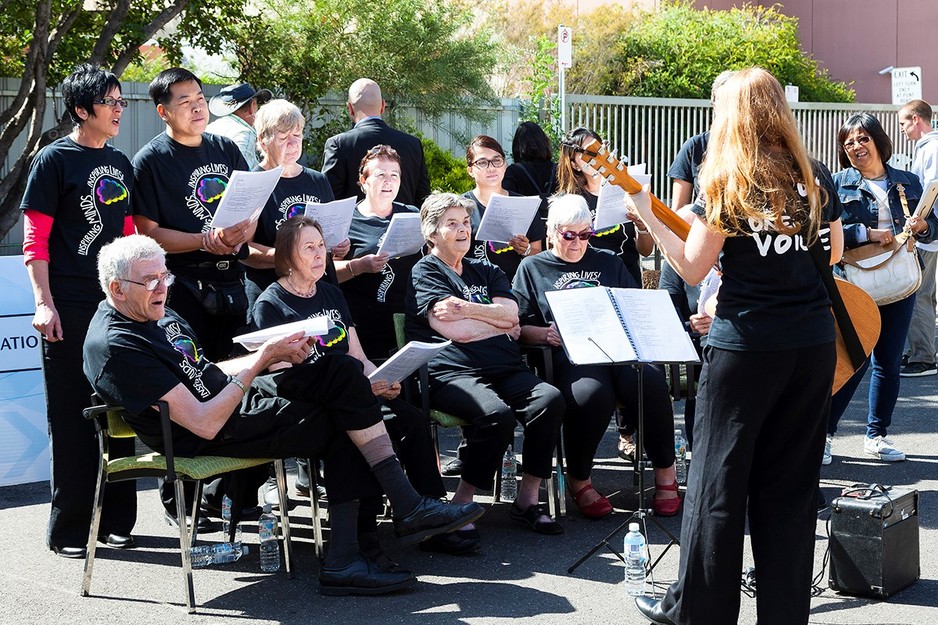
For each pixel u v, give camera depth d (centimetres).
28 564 476
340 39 1205
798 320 339
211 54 1116
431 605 425
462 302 538
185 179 507
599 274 582
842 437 698
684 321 591
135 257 414
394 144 676
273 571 468
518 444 700
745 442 343
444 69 1230
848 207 630
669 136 1379
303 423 441
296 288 496
